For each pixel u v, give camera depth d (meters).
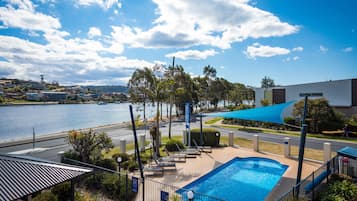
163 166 14.67
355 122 28.47
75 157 13.99
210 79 70.25
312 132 29.92
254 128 34.12
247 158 17.92
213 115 20.36
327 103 30.22
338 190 9.73
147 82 25.11
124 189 10.55
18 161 6.69
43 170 6.67
